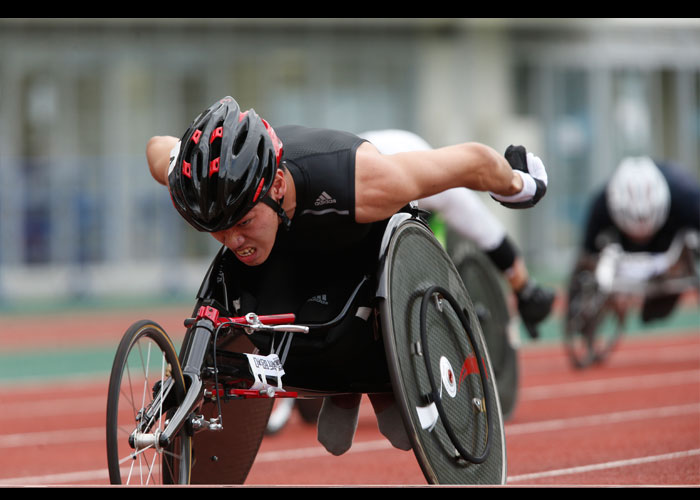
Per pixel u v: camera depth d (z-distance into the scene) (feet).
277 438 75.56
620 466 60.29
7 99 214.69
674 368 111.96
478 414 44.75
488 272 76.07
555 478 57.36
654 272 109.40
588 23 254.88
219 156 38.01
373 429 79.15
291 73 235.20
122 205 201.05
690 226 109.09
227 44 229.25
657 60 264.52
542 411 85.40
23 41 215.10
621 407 85.81
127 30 221.25
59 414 91.30
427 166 40.98
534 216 250.37
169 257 204.54
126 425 79.25
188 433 39.63
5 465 66.80
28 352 140.77
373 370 43.86
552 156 254.06
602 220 110.83
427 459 39.86
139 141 223.51
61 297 197.67
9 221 193.67
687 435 70.49
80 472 63.98
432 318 43.16
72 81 218.38
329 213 40.16
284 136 41.57
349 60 239.30
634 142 263.08
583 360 110.42
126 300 200.64
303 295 43.37
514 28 250.57
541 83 253.65
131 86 222.69
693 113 268.62
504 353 78.38
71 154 218.38
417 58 244.42
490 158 42.34
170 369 39.47
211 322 40.75
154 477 43.29
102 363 129.70
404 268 42.34
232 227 38.99
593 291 109.40
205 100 228.43
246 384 41.50
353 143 40.96
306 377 43.78
